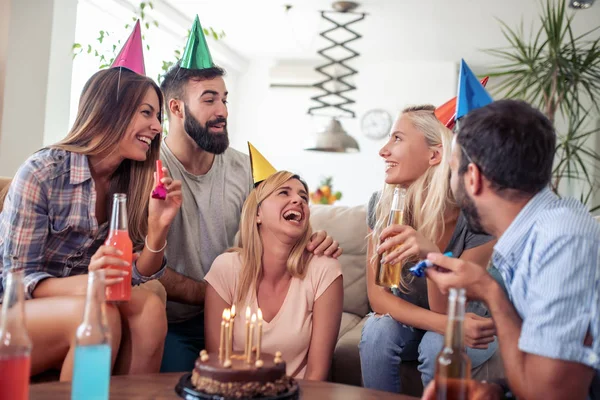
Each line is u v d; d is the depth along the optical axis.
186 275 2.22
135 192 1.91
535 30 5.00
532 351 1.11
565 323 1.09
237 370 1.14
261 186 1.95
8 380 0.96
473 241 1.89
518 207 1.23
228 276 1.93
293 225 1.88
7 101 2.90
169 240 2.19
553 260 1.12
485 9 4.59
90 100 1.81
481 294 1.22
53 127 3.13
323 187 6.09
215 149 2.26
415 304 1.95
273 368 1.17
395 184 1.97
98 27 3.99
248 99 6.46
